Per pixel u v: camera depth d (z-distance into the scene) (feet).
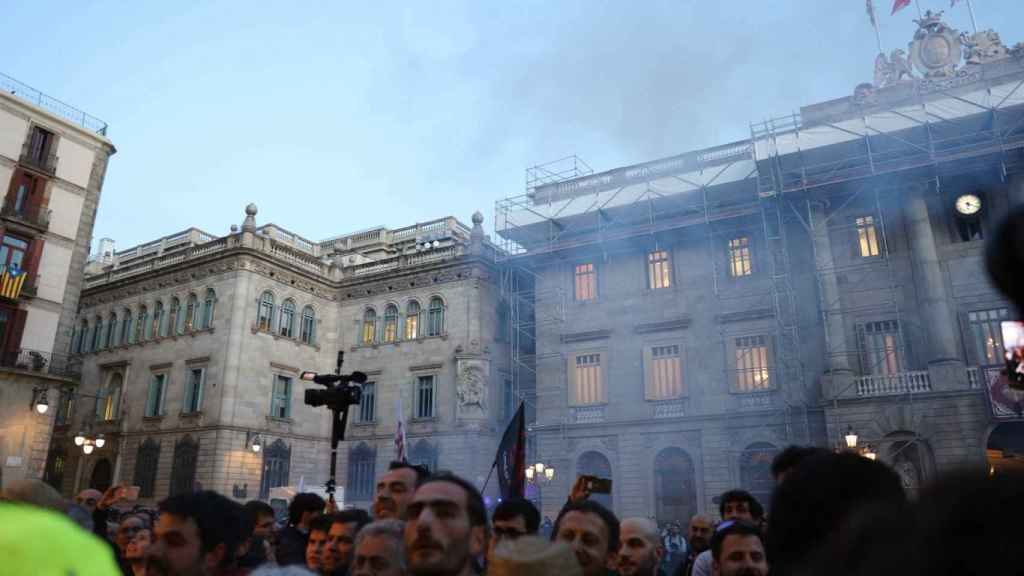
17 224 111.96
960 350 94.17
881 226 103.09
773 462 18.03
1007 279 3.45
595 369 120.67
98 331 158.71
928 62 103.65
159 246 188.03
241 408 128.47
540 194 136.87
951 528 3.27
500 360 139.13
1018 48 98.37
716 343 111.04
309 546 22.85
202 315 137.80
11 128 113.29
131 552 21.39
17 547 5.87
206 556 13.83
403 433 44.73
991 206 96.37
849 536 3.97
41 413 110.32
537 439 121.29
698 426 108.17
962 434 87.15
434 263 141.79
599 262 126.21
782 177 105.81
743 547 16.72
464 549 12.53
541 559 10.00
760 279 110.32
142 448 136.36
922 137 100.53
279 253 143.23
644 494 109.50
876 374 97.04
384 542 14.88
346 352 148.77
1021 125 94.89
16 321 109.91
